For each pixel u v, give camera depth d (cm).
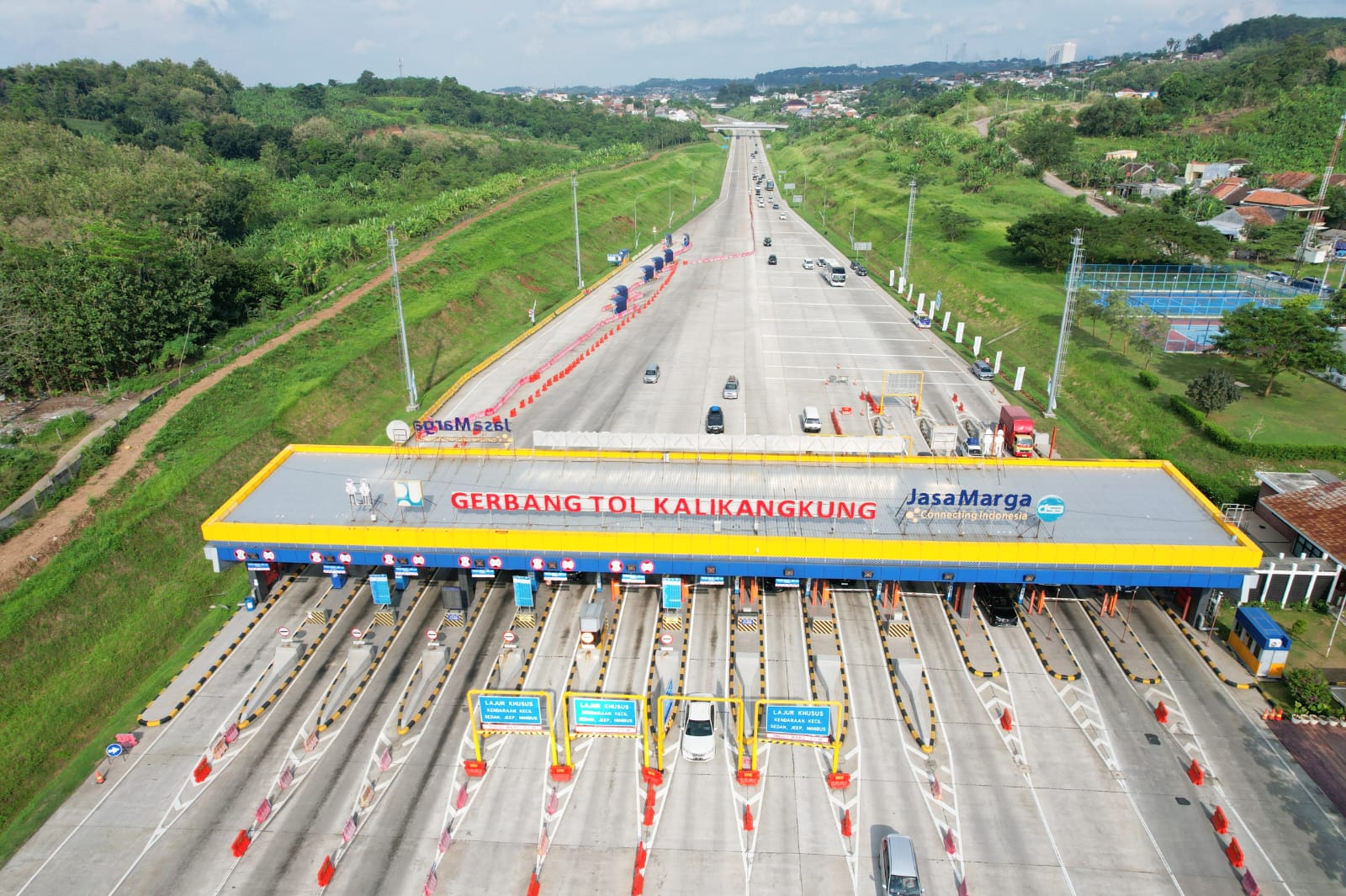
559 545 4881
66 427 6938
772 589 5481
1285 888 3444
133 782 4062
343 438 7706
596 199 17725
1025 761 4116
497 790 3997
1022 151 19400
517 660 4816
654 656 4869
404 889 3494
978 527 5003
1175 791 3934
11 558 5241
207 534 4997
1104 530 4978
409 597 5503
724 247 16638
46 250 9125
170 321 8700
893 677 4697
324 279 11600
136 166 16338
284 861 3625
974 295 11994
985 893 3438
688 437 5912
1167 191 16725
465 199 15825
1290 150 18900
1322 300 10169
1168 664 4800
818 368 9531
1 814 3953
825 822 3803
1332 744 4206
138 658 4981
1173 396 7788
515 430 7706
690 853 3647
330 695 4619
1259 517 6141
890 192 18988
